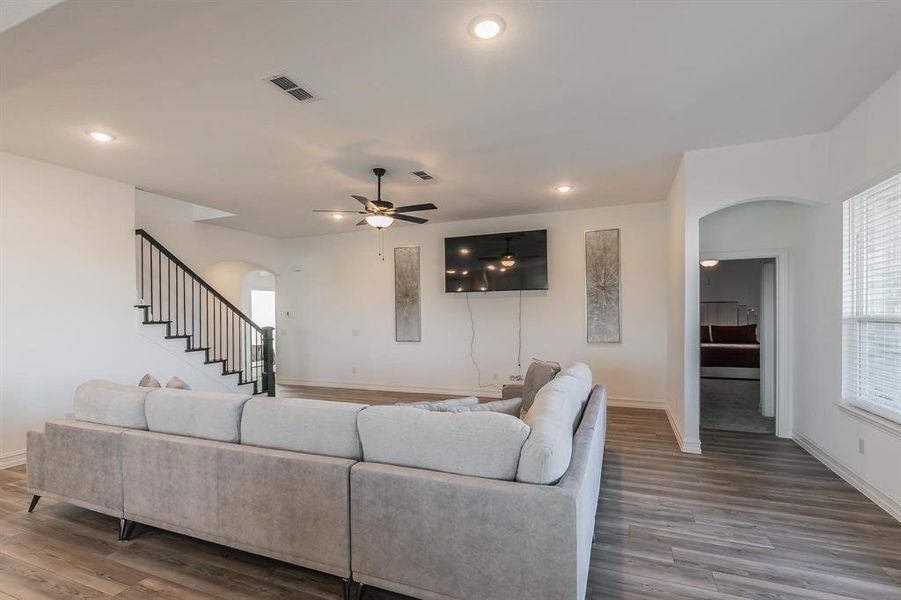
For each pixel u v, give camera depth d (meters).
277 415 2.25
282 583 2.14
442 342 6.95
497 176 4.59
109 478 2.59
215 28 2.12
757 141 3.71
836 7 2.03
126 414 2.65
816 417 3.88
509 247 6.32
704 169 3.89
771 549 2.39
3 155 3.81
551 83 2.72
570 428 2.05
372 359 7.45
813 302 3.93
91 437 2.64
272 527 2.13
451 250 6.66
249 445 2.30
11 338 3.84
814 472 3.53
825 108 3.12
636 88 2.79
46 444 2.82
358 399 6.60
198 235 6.58
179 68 2.49
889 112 2.74
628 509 2.88
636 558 2.31
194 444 2.33
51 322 4.11
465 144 3.71
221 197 5.32
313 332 7.92
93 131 3.37
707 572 2.19
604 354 6.00
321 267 7.84
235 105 2.96
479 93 2.84
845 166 3.30
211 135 3.47
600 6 2.00
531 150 3.86
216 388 5.76
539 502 1.64
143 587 2.11
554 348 6.27
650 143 3.74
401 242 7.23
